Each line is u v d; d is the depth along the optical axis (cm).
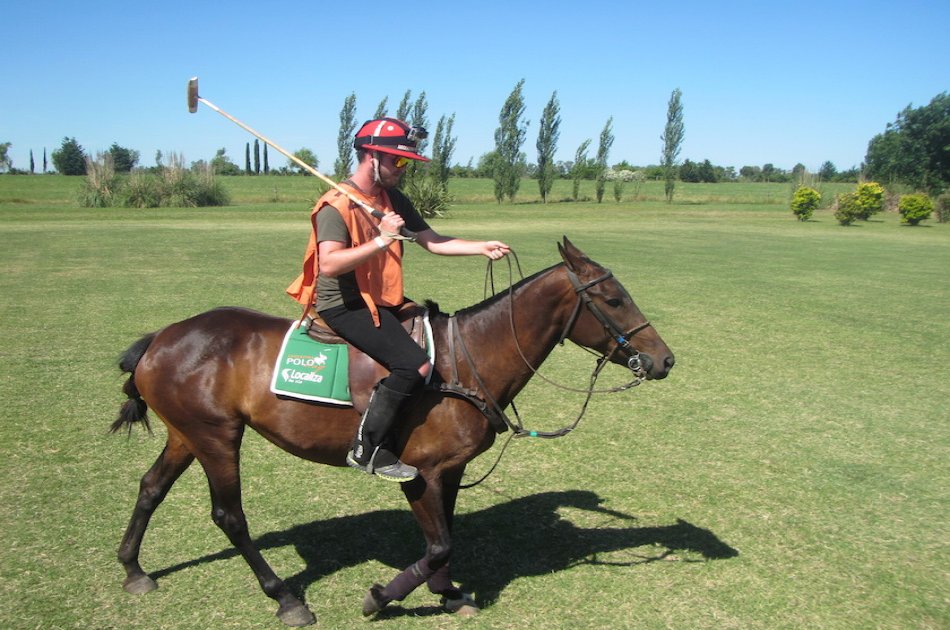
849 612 435
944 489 616
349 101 5159
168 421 414
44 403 766
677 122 5838
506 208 4672
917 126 5669
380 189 396
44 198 4875
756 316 1326
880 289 1666
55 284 1473
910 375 963
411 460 399
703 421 773
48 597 427
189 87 397
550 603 438
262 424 408
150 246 2161
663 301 1451
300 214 3594
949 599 451
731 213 4441
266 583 414
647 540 516
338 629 411
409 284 1562
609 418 778
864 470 652
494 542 510
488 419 407
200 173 4500
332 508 555
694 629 414
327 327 407
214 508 414
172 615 416
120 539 498
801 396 867
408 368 377
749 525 543
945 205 3978
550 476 626
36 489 570
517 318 412
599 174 5847
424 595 450
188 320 431
